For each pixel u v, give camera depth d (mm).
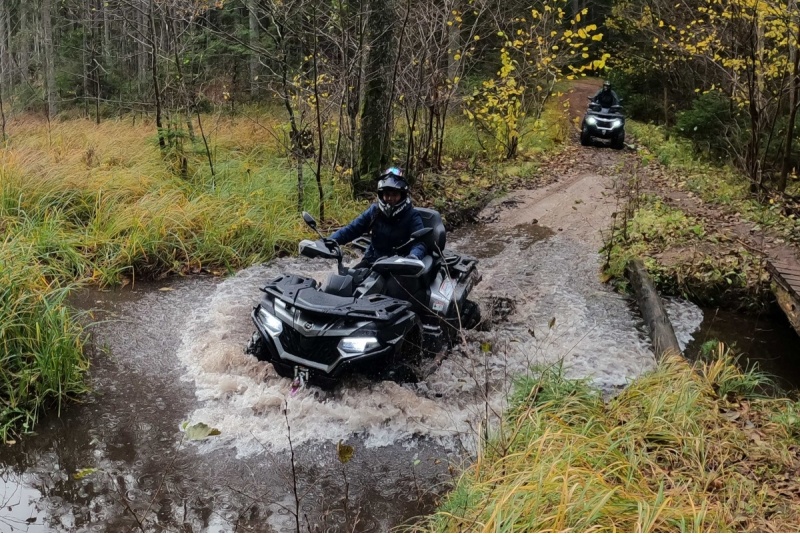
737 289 7102
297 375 4551
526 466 3512
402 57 11289
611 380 5207
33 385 4535
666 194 11219
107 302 6375
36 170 8188
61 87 19219
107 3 12297
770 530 3131
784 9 9445
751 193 10703
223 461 3941
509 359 5473
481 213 10547
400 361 4910
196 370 5000
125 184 8406
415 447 4172
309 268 7660
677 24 15469
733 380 4852
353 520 3496
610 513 2980
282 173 9969
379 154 10141
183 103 11625
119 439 4141
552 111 20750
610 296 7203
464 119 16781
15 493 3631
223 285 6977
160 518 3447
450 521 3164
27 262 5656
